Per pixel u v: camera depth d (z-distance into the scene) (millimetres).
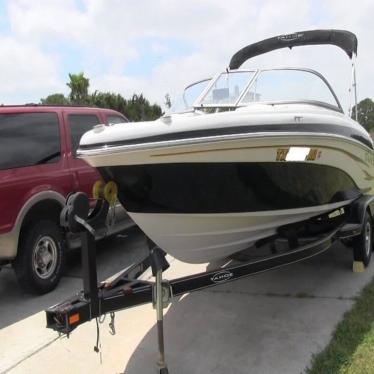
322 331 3697
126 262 5844
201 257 3998
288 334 3701
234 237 3922
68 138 5332
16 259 4699
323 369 3164
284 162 3674
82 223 3045
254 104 4148
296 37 5543
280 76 4473
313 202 4219
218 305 4324
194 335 3818
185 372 3305
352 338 3510
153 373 3318
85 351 3682
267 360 3369
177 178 3307
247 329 3844
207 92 4402
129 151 3109
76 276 5418
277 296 4422
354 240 4781
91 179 5445
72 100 27172
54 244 4988
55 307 2953
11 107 4852
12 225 4477
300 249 3924
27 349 3770
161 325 3096
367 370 3109
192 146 3188
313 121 3850
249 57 5887
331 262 5223
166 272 5160
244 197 3611
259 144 3432
